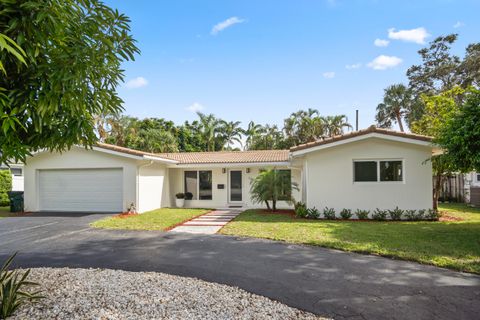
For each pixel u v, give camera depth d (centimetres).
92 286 458
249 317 372
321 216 1269
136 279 505
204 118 4253
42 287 452
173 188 1909
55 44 301
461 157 878
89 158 1526
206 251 724
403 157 1227
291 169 1792
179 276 539
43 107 291
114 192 1519
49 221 1213
